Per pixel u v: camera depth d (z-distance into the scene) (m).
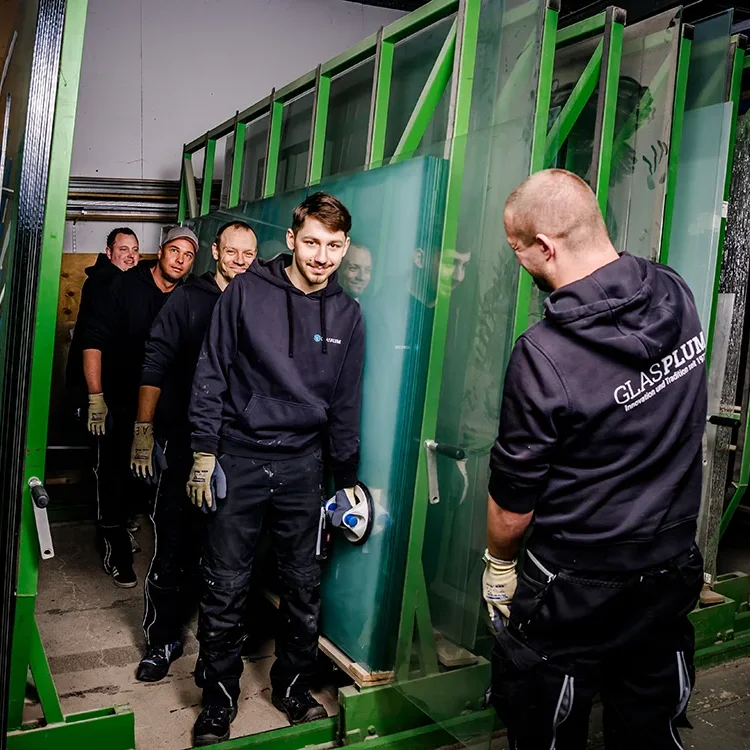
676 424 1.25
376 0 4.89
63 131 1.54
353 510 2.01
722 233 2.31
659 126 2.06
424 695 1.96
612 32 1.93
